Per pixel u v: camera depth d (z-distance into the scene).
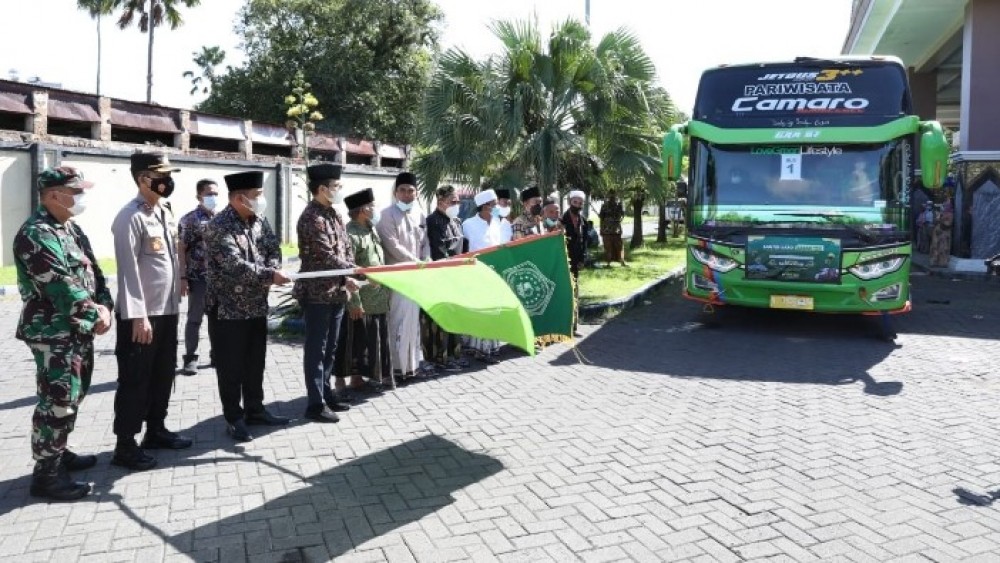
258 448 5.24
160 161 4.78
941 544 3.86
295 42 36.75
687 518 4.14
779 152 9.21
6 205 17.38
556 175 12.05
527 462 4.99
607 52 12.68
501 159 12.73
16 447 5.20
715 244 9.34
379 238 6.58
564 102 12.25
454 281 5.11
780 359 8.20
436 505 4.30
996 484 4.65
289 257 21.28
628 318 10.85
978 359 8.18
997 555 3.74
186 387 6.88
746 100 9.47
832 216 8.91
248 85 36.78
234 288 5.24
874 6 19.23
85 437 5.46
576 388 6.92
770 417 6.02
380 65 37.81
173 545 3.80
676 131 9.59
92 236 19.38
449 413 6.10
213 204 7.21
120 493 4.45
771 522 4.10
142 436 5.49
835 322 10.55
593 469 4.86
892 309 8.82
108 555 3.69
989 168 15.43
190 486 4.56
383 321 6.60
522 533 3.96
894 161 8.86
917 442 5.42
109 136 21.59
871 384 7.10
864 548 3.81
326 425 5.77
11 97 19.02
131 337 4.71
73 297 4.16
